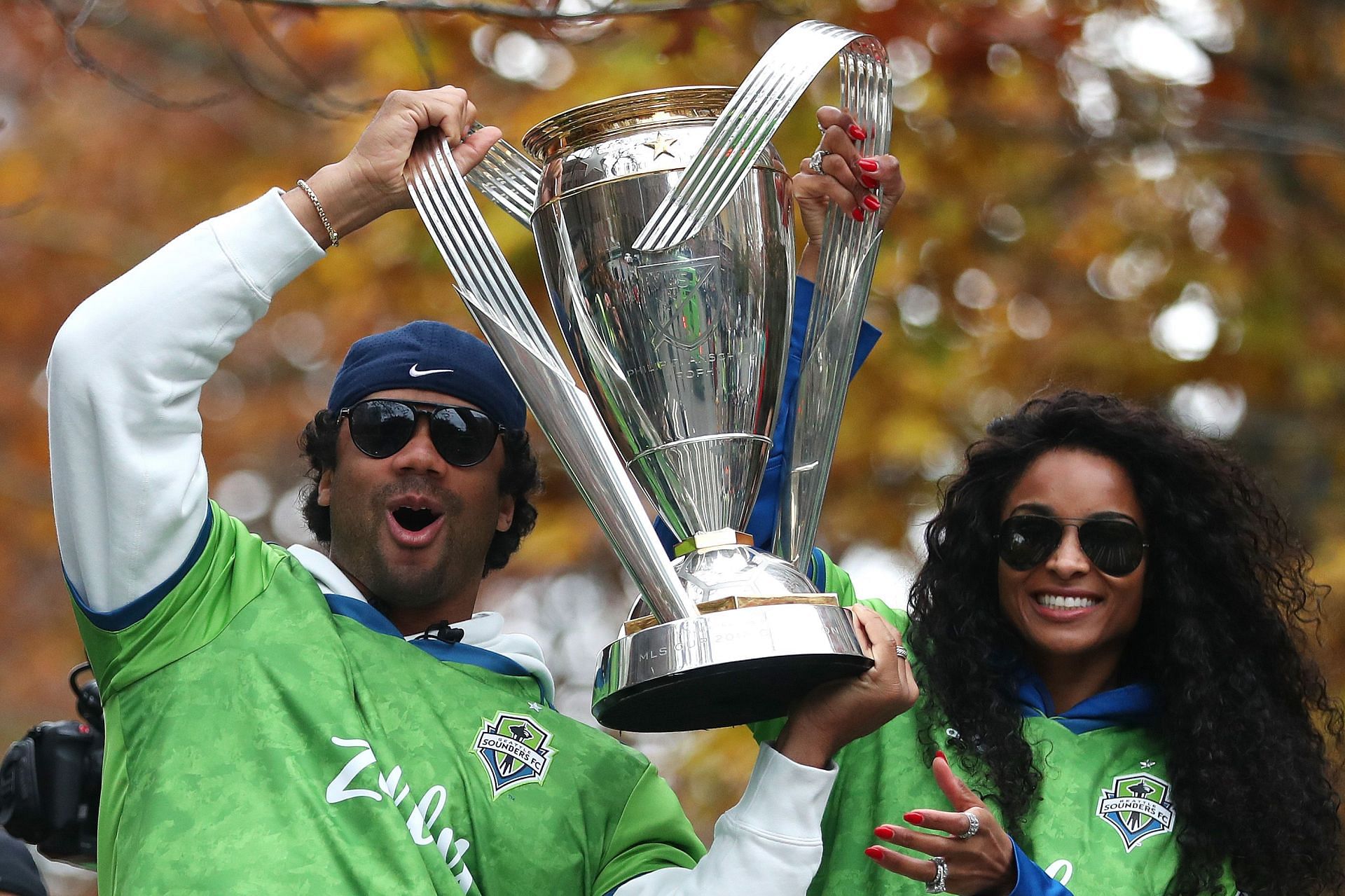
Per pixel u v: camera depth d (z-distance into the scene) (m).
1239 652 13.47
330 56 24.73
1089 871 12.57
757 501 12.98
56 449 12.17
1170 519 13.49
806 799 11.74
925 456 25.11
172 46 30.64
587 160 11.59
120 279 12.21
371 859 11.84
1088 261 26.14
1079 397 13.69
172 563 12.42
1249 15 25.70
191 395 12.32
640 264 11.44
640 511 11.19
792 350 13.23
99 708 14.34
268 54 28.81
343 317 26.58
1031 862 11.63
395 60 22.94
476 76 21.33
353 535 13.40
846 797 13.11
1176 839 12.81
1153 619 13.57
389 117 12.16
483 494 13.59
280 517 36.91
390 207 12.22
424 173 12.09
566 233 11.66
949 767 11.51
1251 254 25.81
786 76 11.06
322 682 12.45
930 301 26.11
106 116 32.62
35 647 38.31
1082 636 13.03
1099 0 24.38
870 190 12.57
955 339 25.86
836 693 11.61
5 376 35.69
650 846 13.02
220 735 12.19
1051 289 26.28
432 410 13.36
